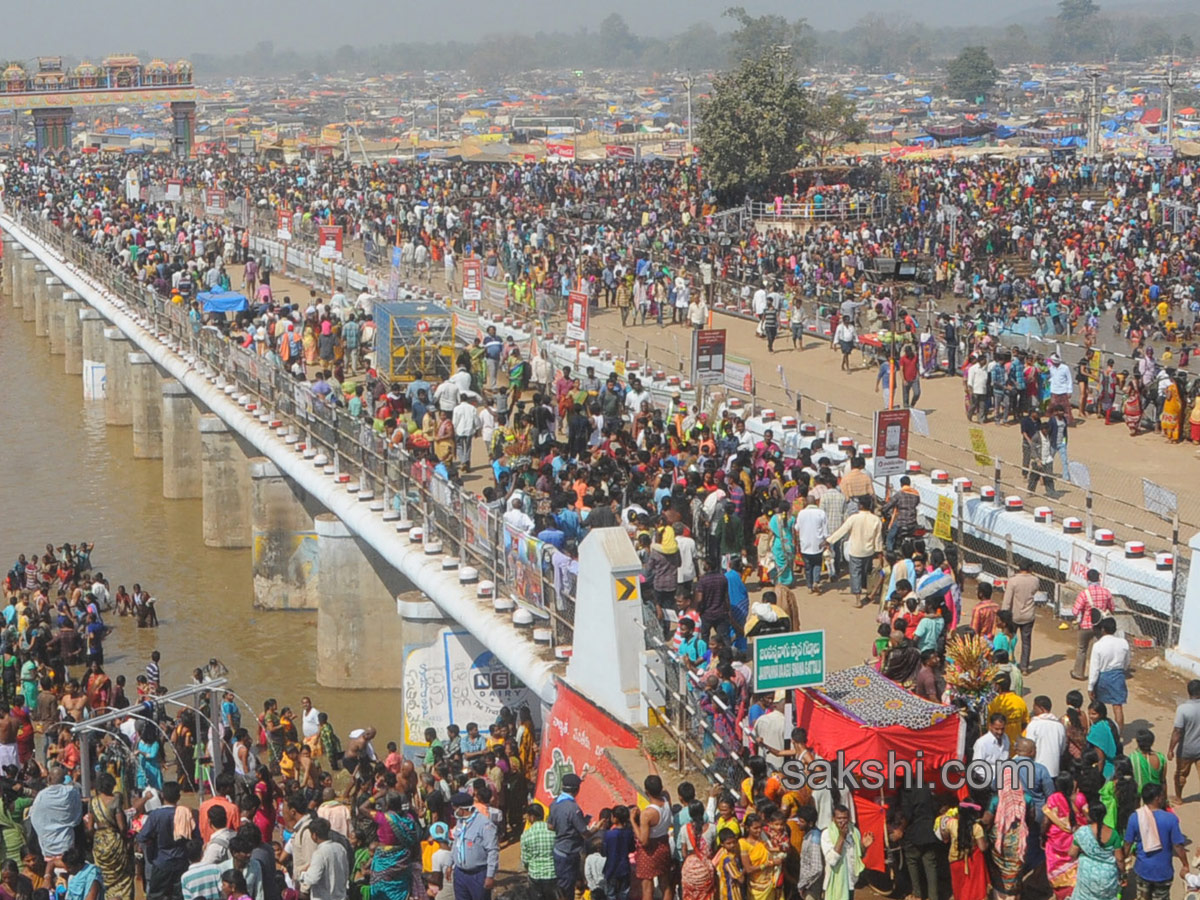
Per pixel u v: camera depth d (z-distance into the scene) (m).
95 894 20.98
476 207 79.88
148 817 21.89
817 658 19.62
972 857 18.28
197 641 42.72
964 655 20.27
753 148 86.81
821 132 113.31
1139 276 62.16
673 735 21.86
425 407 39.38
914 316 56.75
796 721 19.92
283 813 26.56
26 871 24.33
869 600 28.52
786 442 36.81
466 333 52.28
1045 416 40.16
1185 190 87.31
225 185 95.94
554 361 51.50
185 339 55.72
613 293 60.97
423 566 31.36
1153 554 27.62
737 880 17.52
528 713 27.89
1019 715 19.97
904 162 106.56
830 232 74.12
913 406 41.94
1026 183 91.44
